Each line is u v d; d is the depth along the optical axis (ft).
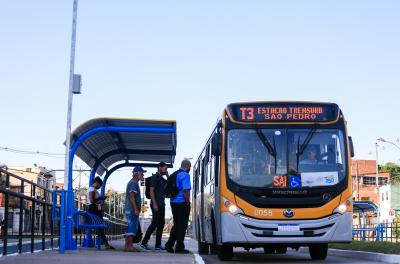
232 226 47.39
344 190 48.19
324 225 47.34
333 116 50.11
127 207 53.31
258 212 47.24
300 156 48.67
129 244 53.21
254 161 48.57
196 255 47.37
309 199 47.52
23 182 44.65
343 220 47.65
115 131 58.59
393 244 66.85
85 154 65.31
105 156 72.79
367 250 64.13
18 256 40.91
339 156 49.03
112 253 48.55
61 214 47.98
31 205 47.21
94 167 72.38
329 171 48.42
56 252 48.49
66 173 52.54
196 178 81.92
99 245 57.67
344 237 47.50
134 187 53.06
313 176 48.16
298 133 49.42
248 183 47.88
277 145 48.93
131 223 53.21
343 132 49.83
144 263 37.06
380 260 55.62
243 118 49.73
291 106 50.06
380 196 316.60
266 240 47.09
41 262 35.83
